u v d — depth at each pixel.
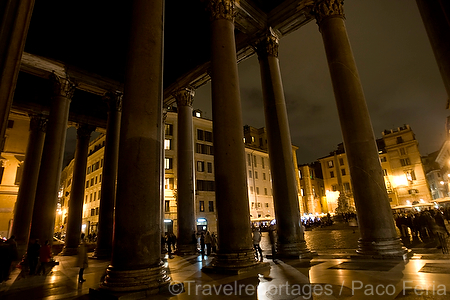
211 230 36.94
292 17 12.02
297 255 9.60
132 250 5.38
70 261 13.13
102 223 14.48
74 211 18.16
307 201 65.00
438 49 4.12
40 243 12.09
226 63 9.01
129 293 4.97
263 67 12.49
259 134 55.44
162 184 14.97
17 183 26.19
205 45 14.59
